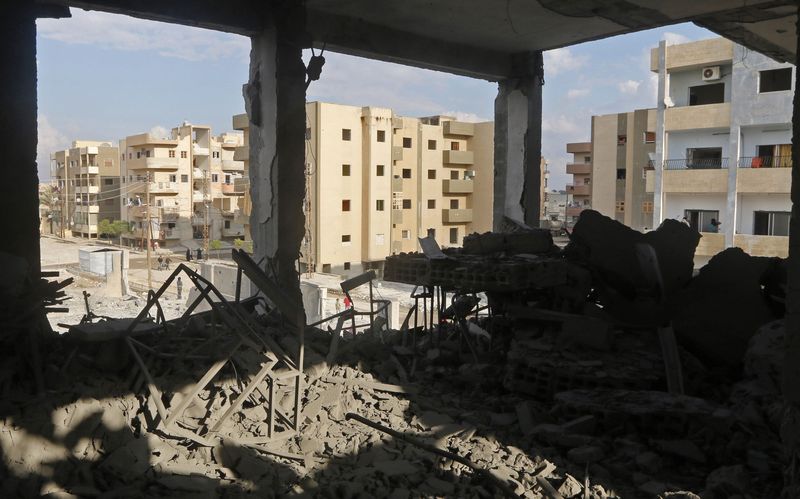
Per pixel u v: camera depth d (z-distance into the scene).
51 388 5.97
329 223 44.03
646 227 40.97
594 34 12.26
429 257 10.02
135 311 22.89
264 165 10.30
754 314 9.04
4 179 7.22
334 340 8.52
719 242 28.84
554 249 11.34
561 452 6.69
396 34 11.88
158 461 5.57
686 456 6.38
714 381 8.59
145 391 6.27
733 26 11.68
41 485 5.10
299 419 6.72
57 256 56.12
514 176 13.89
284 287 10.12
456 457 6.24
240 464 5.69
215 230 68.75
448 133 51.78
